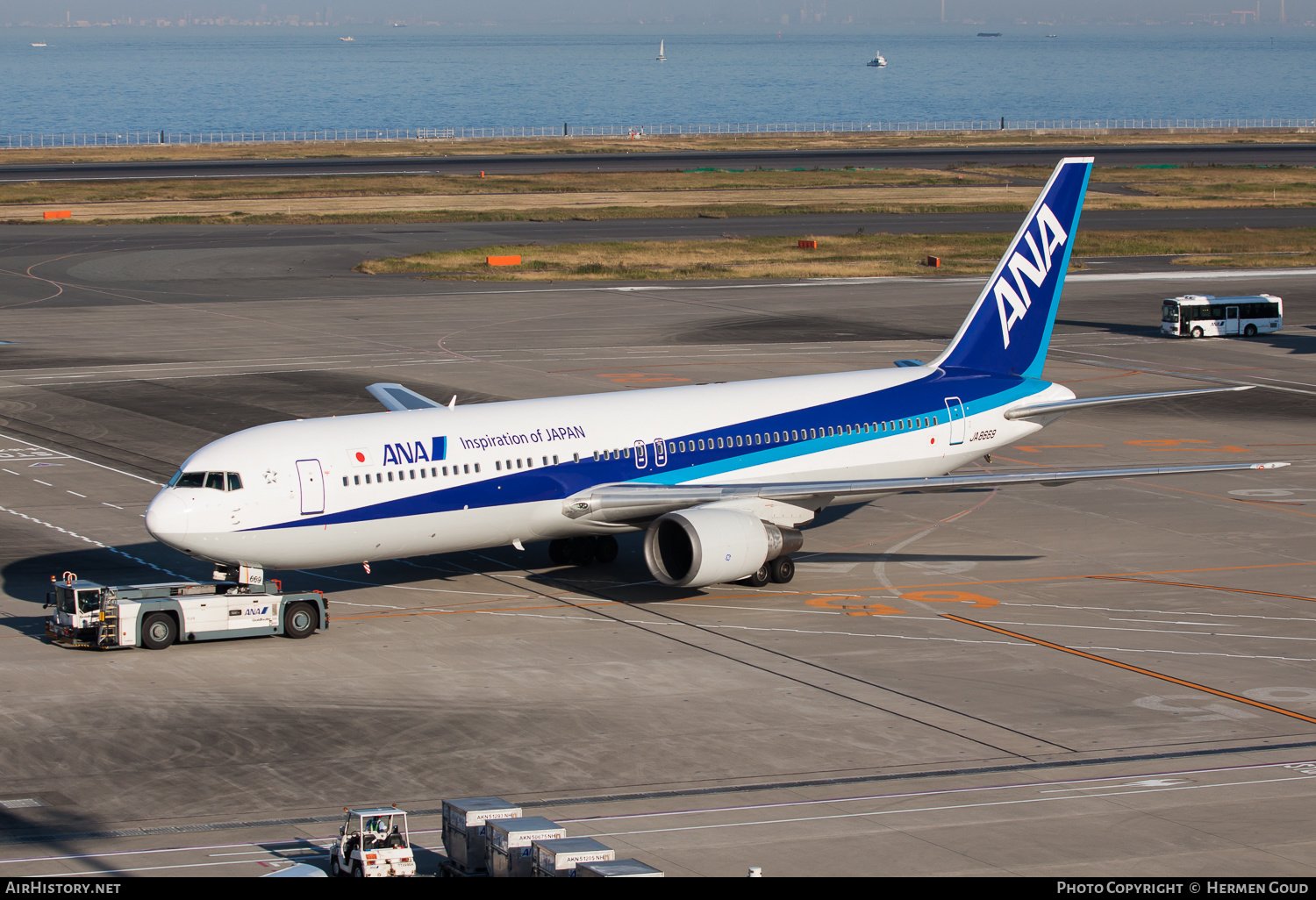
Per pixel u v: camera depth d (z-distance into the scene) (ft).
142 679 366.63
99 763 310.04
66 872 252.21
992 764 313.73
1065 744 327.47
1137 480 626.23
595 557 495.82
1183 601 449.06
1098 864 256.52
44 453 639.35
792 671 379.76
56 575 462.19
